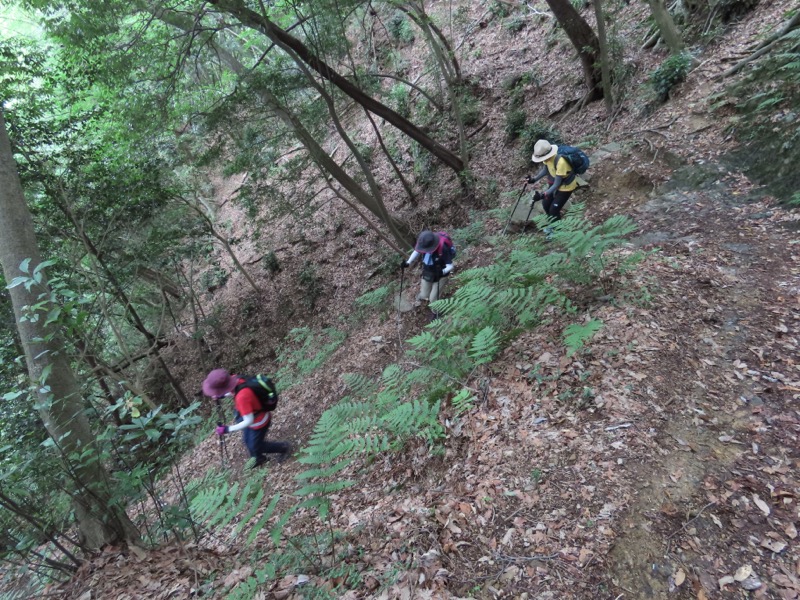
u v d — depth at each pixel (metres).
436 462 3.88
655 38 9.91
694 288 4.48
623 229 4.24
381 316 10.02
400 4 11.55
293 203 11.70
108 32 7.84
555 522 2.77
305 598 2.64
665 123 7.95
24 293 3.66
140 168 10.23
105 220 9.93
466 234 9.70
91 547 3.72
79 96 9.45
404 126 10.82
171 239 11.74
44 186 8.86
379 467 4.35
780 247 4.73
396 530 3.14
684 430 3.14
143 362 12.26
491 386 4.29
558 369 4.03
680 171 6.95
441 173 13.19
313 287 14.09
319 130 10.18
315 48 8.46
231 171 10.04
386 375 5.43
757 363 3.52
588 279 4.66
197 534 4.00
